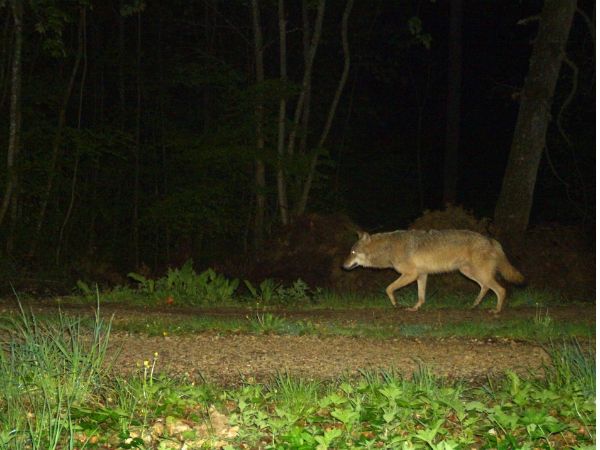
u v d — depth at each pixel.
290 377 8.34
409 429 6.16
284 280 18.22
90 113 26.91
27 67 24.45
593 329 11.63
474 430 6.33
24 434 5.82
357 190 32.16
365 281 17.66
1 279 17.66
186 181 23.70
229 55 28.17
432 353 9.88
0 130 21.91
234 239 24.58
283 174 21.91
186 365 8.95
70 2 23.23
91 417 6.18
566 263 17.80
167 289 16.11
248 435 6.06
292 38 28.98
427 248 14.13
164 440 5.96
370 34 31.44
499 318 13.05
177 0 26.53
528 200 18.91
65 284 18.38
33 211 23.02
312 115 30.28
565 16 18.42
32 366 7.16
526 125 18.78
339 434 5.50
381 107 34.62
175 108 27.88
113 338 10.38
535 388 7.70
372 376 8.13
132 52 27.09
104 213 25.16
